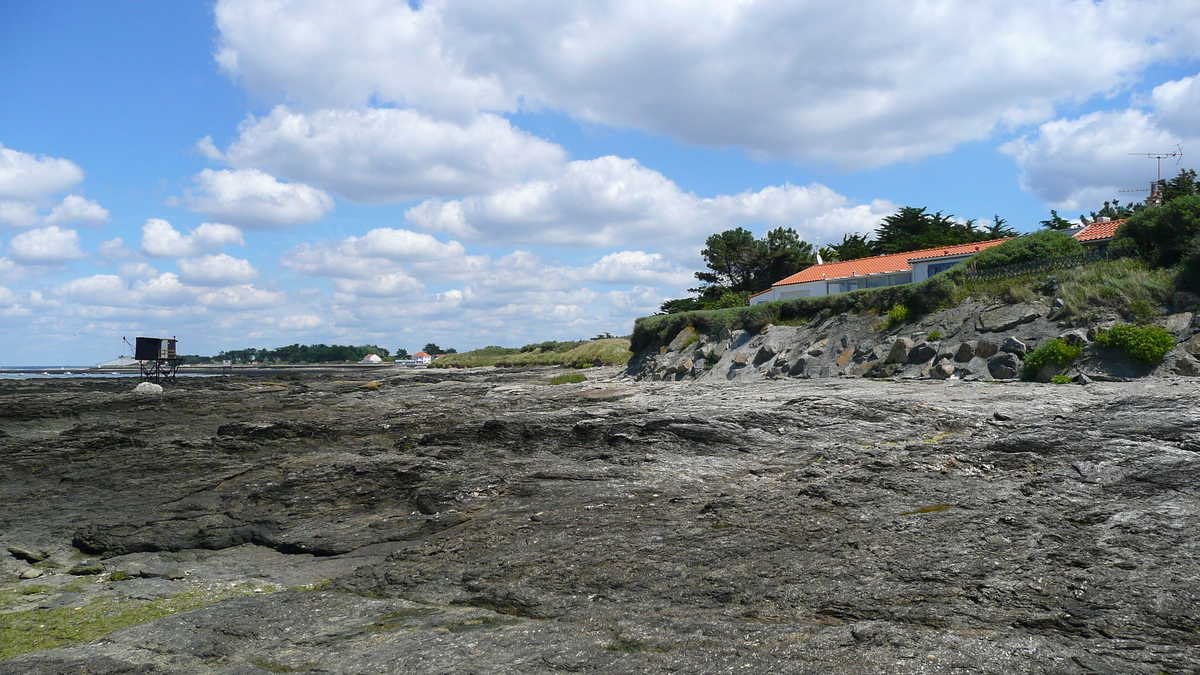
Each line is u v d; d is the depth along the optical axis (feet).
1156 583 19.81
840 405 51.67
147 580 29.07
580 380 132.05
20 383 158.71
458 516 33.60
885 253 249.96
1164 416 38.40
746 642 17.83
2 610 25.84
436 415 69.41
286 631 20.83
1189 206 80.48
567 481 38.27
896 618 19.04
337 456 48.11
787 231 272.51
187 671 18.53
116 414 89.81
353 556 30.63
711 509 30.19
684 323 129.39
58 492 44.86
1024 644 16.84
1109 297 76.23
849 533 25.95
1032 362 71.41
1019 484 31.32
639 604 21.24
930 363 81.15
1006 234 252.42
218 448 55.26
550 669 16.97
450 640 19.17
